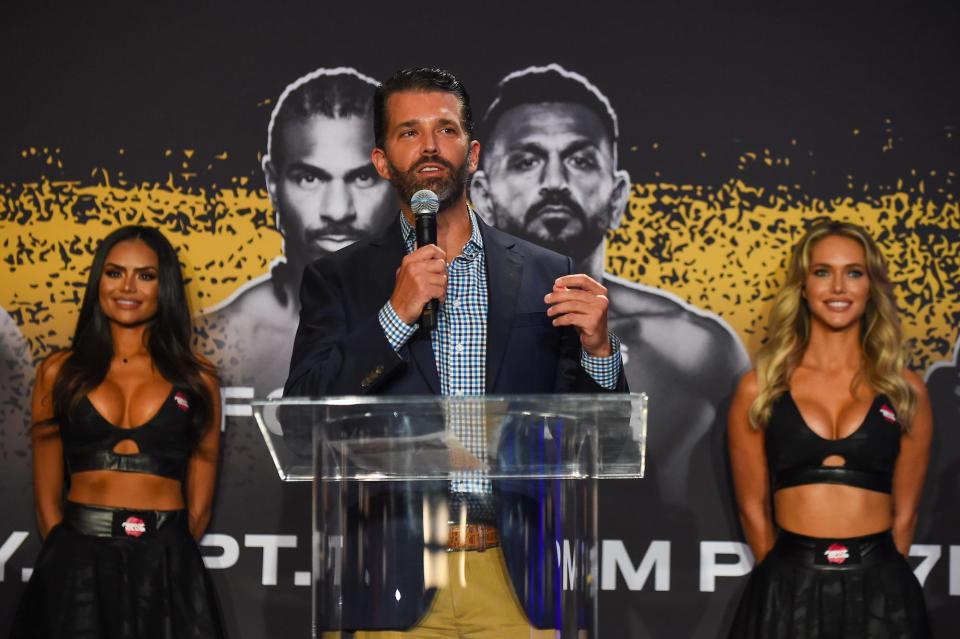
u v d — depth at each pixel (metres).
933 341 4.86
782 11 4.93
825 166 4.89
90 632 4.31
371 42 4.92
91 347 4.59
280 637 4.74
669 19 4.93
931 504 4.78
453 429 1.92
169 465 4.53
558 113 4.89
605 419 1.96
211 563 4.76
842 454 4.36
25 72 4.90
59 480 4.63
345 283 2.93
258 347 4.85
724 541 4.77
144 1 4.93
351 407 1.94
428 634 1.88
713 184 4.88
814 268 4.55
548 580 1.91
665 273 4.86
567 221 4.87
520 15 4.92
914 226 4.88
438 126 2.79
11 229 4.88
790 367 4.53
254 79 4.91
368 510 1.92
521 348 2.77
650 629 4.75
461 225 2.89
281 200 4.88
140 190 4.88
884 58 4.92
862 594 4.25
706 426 4.81
